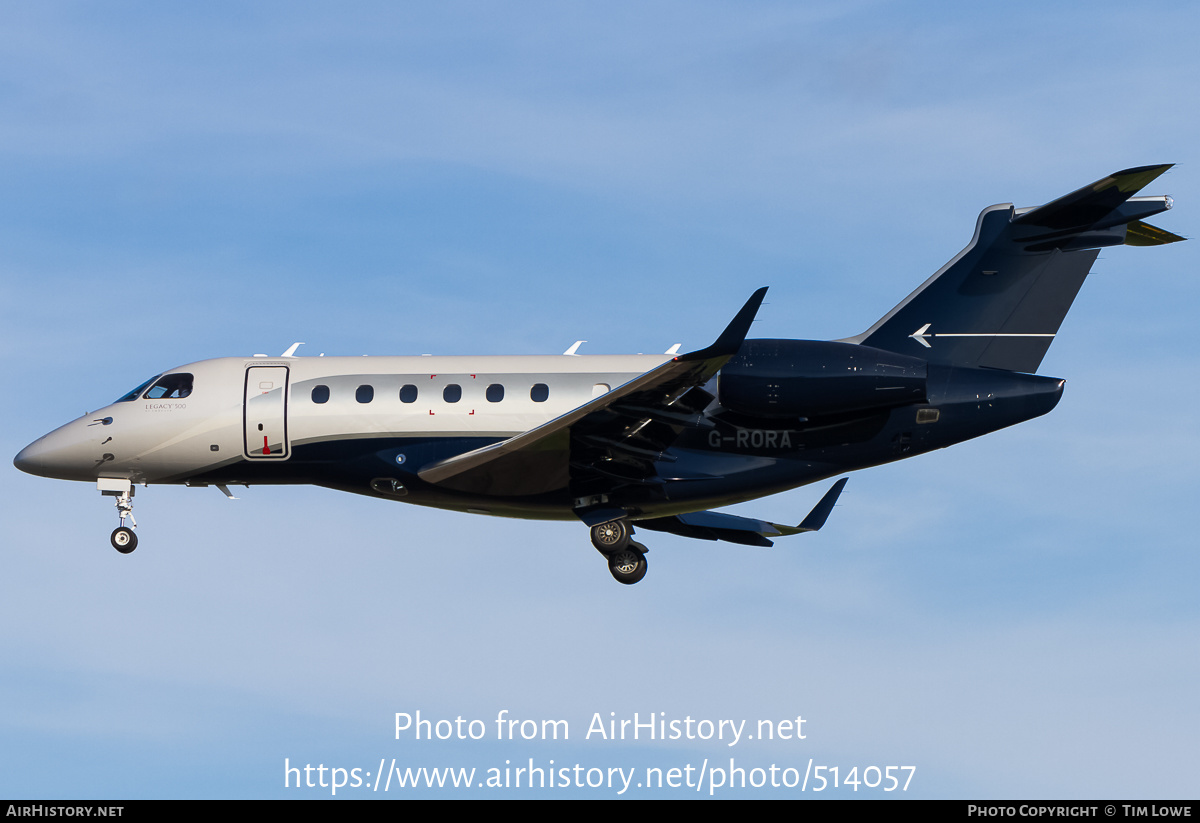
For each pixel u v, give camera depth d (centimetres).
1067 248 8150
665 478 8031
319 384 8494
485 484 8112
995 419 8112
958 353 8206
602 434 7712
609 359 8438
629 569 8325
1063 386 8125
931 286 8275
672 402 7525
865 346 8006
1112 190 7781
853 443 8094
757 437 8050
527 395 8288
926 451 8162
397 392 8388
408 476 8312
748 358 7838
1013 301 8200
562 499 8206
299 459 8475
